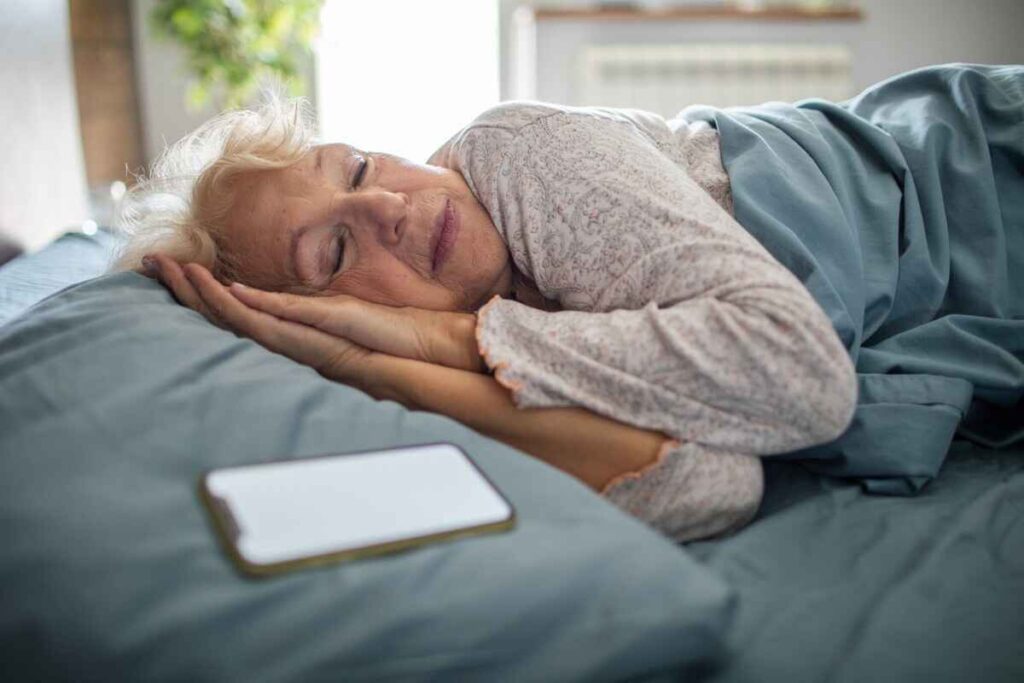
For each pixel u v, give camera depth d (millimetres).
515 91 3773
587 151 941
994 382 1000
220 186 1013
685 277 832
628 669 550
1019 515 862
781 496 942
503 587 564
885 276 1056
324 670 513
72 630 532
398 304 998
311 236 975
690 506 807
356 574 565
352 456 694
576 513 667
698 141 1139
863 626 688
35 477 636
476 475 687
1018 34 3602
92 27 3361
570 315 855
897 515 857
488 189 1000
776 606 710
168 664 513
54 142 1991
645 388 792
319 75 3834
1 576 564
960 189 1147
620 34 3529
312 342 932
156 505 613
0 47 1703
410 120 3963
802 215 1012
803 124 1173
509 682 536
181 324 870
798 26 3549
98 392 735
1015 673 648
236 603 536
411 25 3842
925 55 3613
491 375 886
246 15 3312
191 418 716
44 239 1916
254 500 623
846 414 797
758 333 767
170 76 3789
